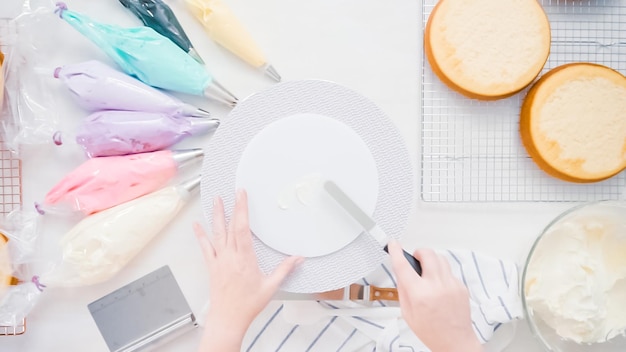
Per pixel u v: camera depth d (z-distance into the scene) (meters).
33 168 0.79
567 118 0.76
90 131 0.74
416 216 0.81
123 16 0.78
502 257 0.81
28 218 0.78
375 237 0.66
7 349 0.79
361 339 0.78
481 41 0.75
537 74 0.76
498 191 0.81
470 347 0.63
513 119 0.81
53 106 0.78
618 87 0.76
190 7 0.76
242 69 0.79
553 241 0.77
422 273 0.65
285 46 0.80
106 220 0.75
